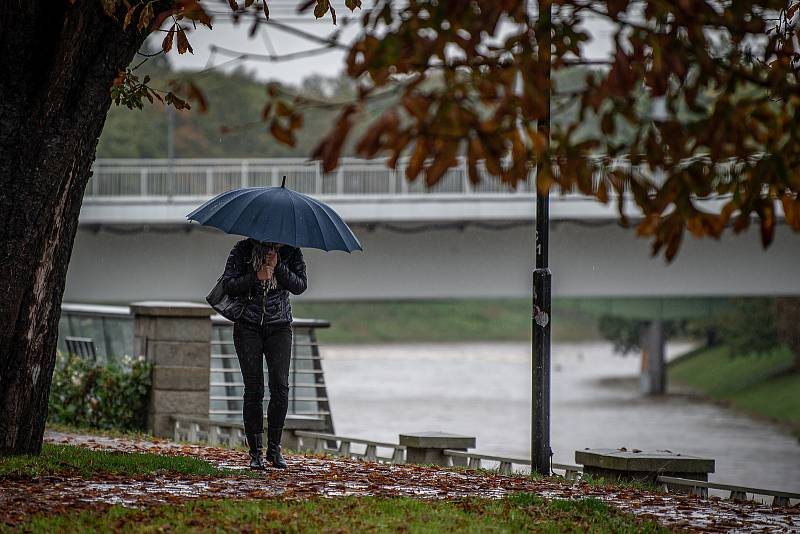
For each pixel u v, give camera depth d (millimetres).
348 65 10180
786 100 10500
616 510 17047
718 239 10414
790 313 106438
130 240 62594
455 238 63125
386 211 61562
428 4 10016
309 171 63781
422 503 16453
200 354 32219
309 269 63469
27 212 18609
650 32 10172
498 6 9672
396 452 26078
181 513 14781
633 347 144250
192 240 62625
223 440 29484
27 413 19781
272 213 18656
